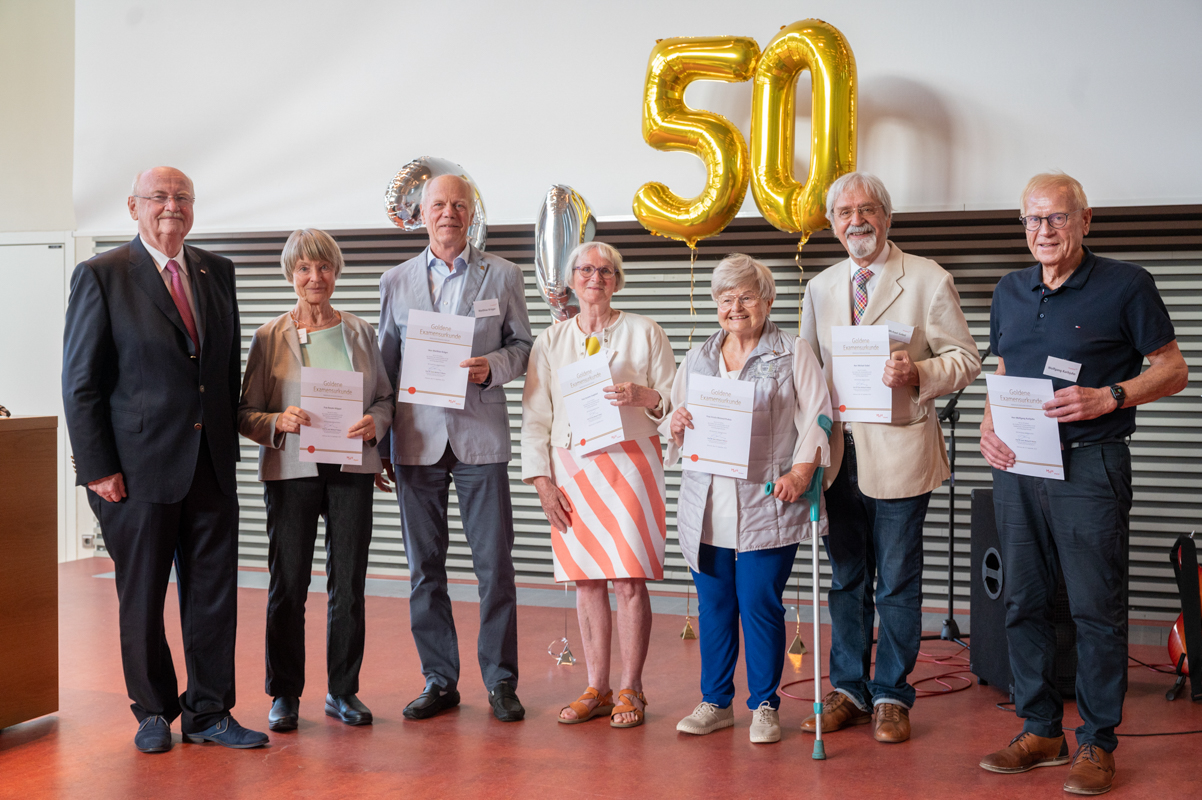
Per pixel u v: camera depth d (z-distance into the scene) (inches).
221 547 122.3
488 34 215.0
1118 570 107.0
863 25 194.1
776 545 120.4
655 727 130.0
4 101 266.4
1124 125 184.1
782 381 121.7
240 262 238.7
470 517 135.3
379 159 222.4
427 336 129.0
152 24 235.1
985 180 190.1
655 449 130.9
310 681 152.2
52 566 132.8
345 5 223.1
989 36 189.2
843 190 123.8
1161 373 104.2
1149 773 111.8
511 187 213.9
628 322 131.9
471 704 140.9
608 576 128.4
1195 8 180.9
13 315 261.9
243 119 229.8
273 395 128.7
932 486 122.5
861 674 131.0
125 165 237.9
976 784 108.9
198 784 110.0
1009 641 117.1
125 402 116.0
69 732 128.3
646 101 185.2
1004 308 114.7
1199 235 190.4
